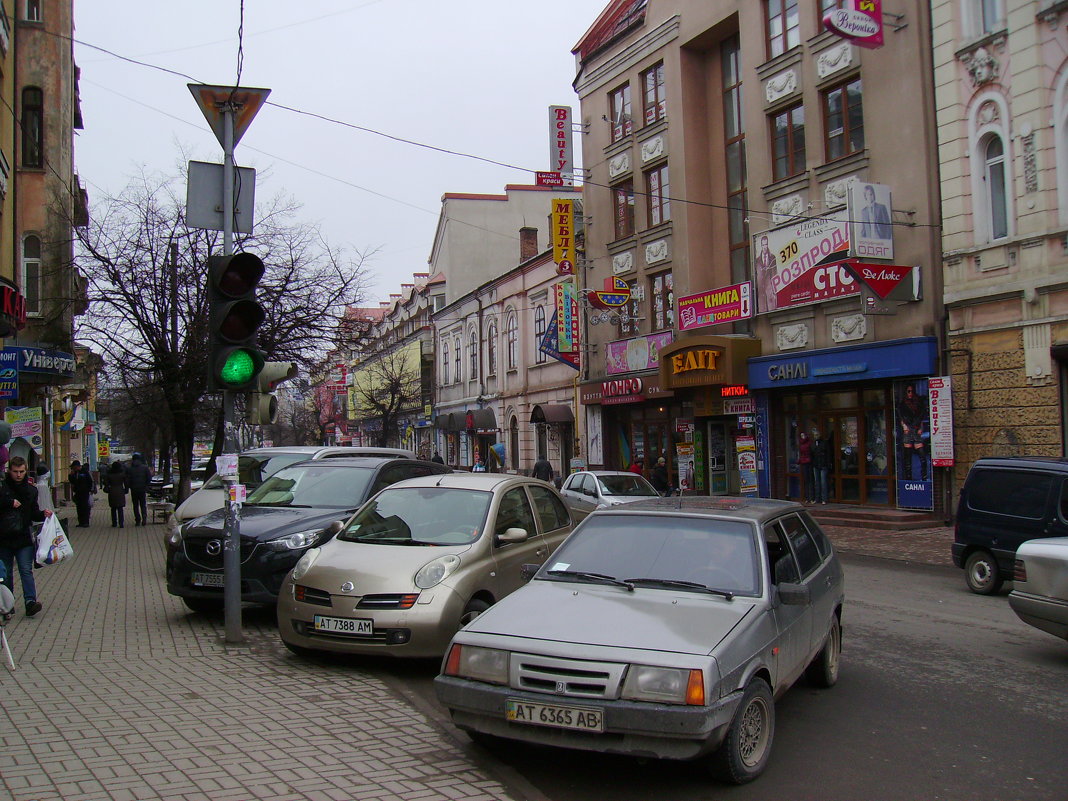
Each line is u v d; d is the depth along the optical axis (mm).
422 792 4516
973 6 17172
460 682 4840
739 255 24453
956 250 17391
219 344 8094
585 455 30578
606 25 28922
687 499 6777
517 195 49781
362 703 6227
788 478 22359
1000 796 4629
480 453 43406
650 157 27016
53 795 4328
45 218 20688
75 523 23828
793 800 4566
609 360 28969
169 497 24172
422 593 7059
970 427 17219
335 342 21312
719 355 22641
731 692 4582
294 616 7266
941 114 17797
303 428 62562
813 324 21016
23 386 20875
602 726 4422
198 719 5727
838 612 6996
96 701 6145
